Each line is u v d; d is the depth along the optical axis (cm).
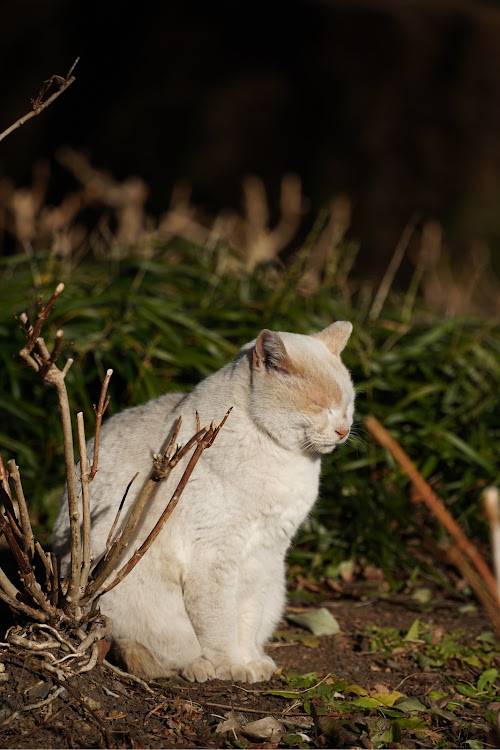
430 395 777
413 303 921
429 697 436
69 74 373
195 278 861
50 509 667
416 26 1981
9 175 1764
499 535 235
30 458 685
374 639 527
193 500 432
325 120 1906
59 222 946
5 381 737
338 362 480
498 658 500
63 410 349
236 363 470
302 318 779
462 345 795
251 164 1858
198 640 443
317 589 629
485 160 1889
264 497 437
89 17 1942
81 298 760
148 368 711
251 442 438
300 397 439
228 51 1969
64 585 403
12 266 903
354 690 434
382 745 374
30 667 382
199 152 1852
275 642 527
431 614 592
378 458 712
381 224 1794
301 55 1962
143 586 433
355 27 1969
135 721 373
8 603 397
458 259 1644
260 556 452
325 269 929
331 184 1831
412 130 1909
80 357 719
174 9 1969
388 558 652
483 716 417
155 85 1920
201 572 432
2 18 1934
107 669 408
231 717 384
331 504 693
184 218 1039
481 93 1953
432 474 733
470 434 749
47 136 1859
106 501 445
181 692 411
